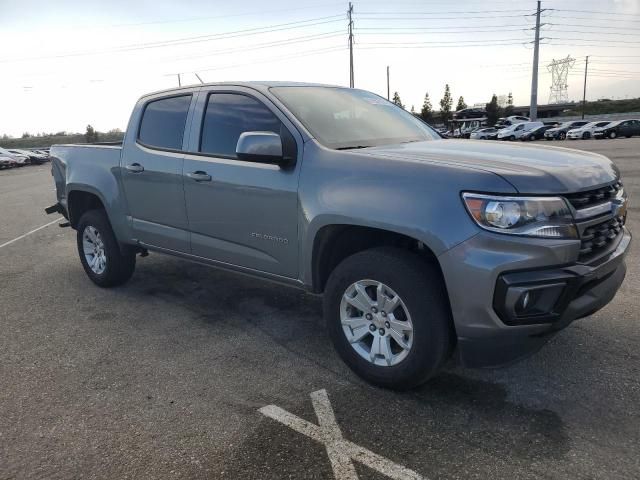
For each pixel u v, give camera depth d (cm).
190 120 426
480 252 262
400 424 284
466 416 290
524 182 265
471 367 284
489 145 357
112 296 516
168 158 433
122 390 330
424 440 269
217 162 393
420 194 281
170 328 430
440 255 271
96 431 286
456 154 314
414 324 292
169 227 446
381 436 274
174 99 448
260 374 346
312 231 329
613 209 300
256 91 385
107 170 498
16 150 4662
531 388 317
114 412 304
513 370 339
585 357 352
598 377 326
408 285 290
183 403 312
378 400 309
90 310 479
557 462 249
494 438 269
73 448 271
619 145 2583
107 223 516
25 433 285
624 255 314
